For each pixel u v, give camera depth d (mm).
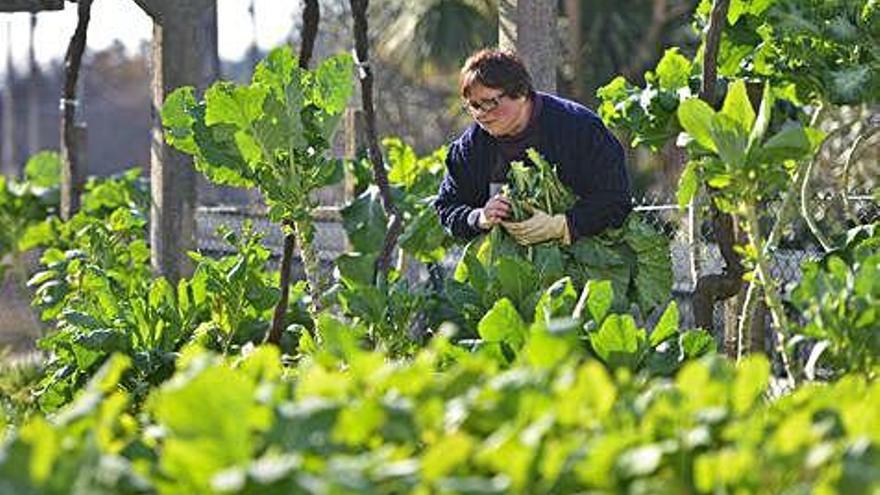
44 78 77000
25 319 19797
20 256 19562
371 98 12211
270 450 4559
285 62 11727
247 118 11531
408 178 16203
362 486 4039
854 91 9750
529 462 4363
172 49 15422
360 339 10539
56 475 4188
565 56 41250
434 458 4273
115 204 19500
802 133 7539
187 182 15648
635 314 12305
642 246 10180
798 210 10000
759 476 4449
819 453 4426
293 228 11844
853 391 5332
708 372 5270
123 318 11953
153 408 5645
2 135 76250
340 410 4633
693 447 4668
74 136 18406
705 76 9281
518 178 9938
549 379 5023
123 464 4426
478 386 5262
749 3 10234
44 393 11703
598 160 10055
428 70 41844
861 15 9805
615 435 4449
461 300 9195
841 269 7176
